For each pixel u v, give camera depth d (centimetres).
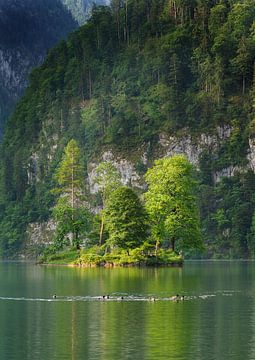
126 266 18262
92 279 13500
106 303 9456
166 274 14912
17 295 10575
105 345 6656
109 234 19400
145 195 18638
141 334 7144
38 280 13638
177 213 18275
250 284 12156
